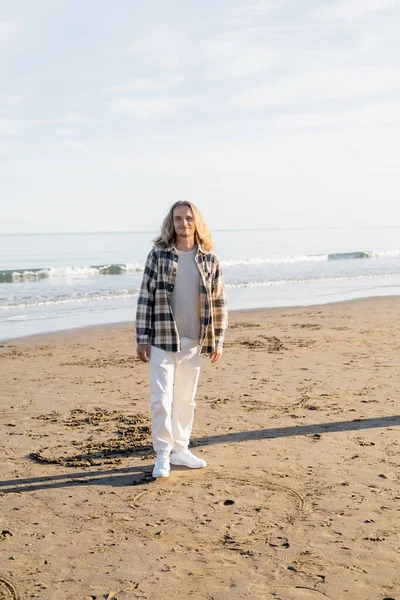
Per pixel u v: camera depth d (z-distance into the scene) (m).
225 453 5.09
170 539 3.57
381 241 82.19
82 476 4.64
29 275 27.70
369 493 4.20
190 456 4.80
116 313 16.11
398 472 4.59
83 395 7.32
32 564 3.30
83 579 3.13
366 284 24.11
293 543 3.48
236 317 14.65
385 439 5.38
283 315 14.95
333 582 3.06
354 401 6.74
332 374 8.20
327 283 24.72
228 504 4.07
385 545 3.44
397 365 8.73
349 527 3.68
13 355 10.20
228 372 8.40
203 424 5.94
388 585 3.02
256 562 3.28
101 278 27.31
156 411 4.54
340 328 12.67
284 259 39.91
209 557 3.34
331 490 4.26
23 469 4.80
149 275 4.48
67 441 5.52
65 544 3.53
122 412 6.50
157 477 4.53
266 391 7.28
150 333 4.52
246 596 2.95
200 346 4.59
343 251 53.22
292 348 10.34
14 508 4.05
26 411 6.57
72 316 15.51
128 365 9.27
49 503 4.13
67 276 28.44
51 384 7.94
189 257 4.49
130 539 3.58
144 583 3.08
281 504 4.04
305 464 4.79
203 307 4.51
